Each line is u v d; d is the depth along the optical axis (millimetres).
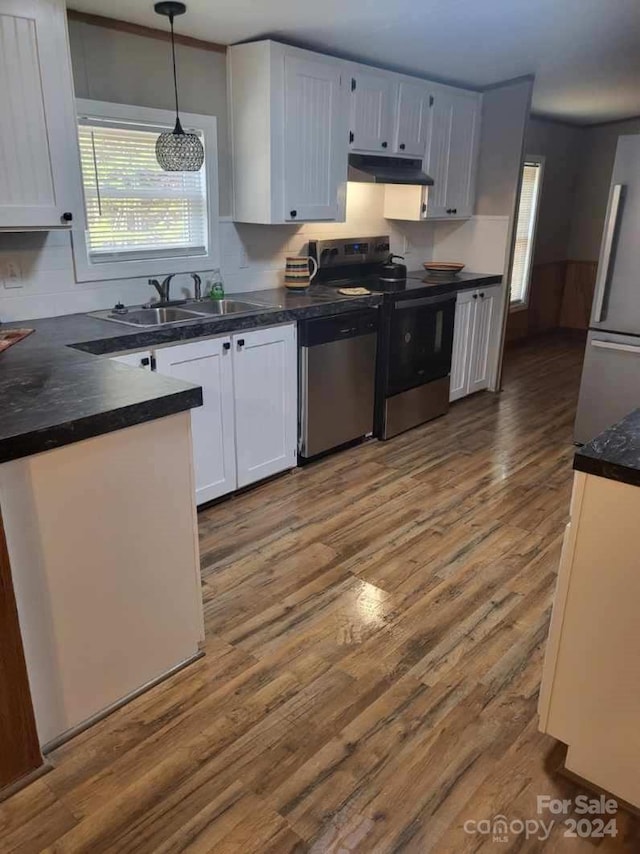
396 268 4402
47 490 1572
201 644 2162
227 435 3062
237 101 3340
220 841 1503
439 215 4613
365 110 3766
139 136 3090
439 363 4398
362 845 1495
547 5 3141
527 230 6637
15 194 2387
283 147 3334
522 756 1745
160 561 1903
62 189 2502
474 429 4312
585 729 1595
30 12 2277
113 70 2922
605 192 6977
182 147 2910
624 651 1473
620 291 3633
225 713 1884
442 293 4285
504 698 1949
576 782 1665
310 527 2955
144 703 1917
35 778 1666
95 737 1793
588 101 5438
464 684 2006
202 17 2906
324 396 3549
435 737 1803
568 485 3436
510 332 6812
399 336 3932
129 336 2561
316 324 3365
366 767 1704
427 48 3652
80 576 1701
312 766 1706
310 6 2887
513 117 4656
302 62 3299
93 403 1689
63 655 1719
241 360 3033
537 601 2424
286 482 3432
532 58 4027
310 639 2207
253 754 1742
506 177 4797
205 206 3430
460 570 2625
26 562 1572
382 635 2230
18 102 2322
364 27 3219
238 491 3281
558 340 7242
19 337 2479
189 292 3482
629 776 1556
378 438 4094
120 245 3150
